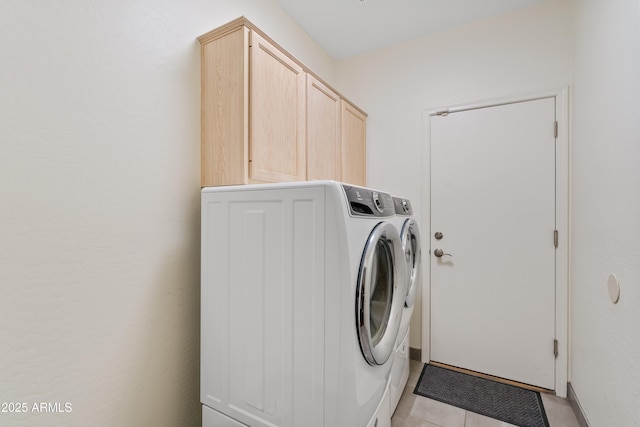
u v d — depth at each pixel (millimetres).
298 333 1009
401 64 2504
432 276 2350
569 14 1946
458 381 2088
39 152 921
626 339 1153
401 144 2492
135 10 1181
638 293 1070
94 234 1058
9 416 877
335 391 942
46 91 934
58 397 972
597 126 1476
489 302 2166
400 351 1729
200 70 1435
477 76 2219
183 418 1375
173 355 1333
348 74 2738
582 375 1682
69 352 996
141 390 1210
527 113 2062
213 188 1215
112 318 1113
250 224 1111
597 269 1464
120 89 1128
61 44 967
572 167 1913
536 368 2023
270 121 1420
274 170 1445
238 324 1147
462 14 2146
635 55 1097
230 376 1171
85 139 1029
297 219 1008
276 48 1462
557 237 1973
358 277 983
